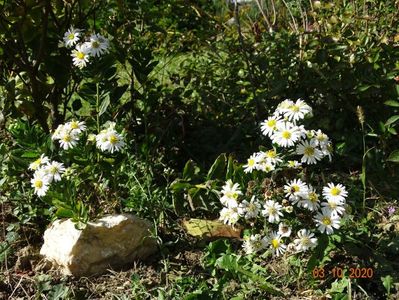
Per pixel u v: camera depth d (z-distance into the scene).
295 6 1.68
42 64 1.24
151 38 1.47
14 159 1.08
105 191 1.10
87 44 1.10
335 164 1.27
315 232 0.96
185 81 1.45
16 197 1.10
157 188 1.13
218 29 1.55
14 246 1.08
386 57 1.31
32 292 0.98
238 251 1.04
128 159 1.14
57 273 1.02
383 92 1.28
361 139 1.28
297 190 0.93
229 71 1.42
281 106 1.01
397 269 0.98
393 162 1.24
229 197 0.96
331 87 1.27
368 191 1.20
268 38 1.38
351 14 1.38
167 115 1.35
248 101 1.38
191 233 1.09
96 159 1.07
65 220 1.05
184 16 1.56
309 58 1.31
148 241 1.04
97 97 1.12
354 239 0.99
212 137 1.35
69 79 1.25
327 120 1.29
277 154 0.99
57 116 1.27
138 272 1.01
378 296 0.95
